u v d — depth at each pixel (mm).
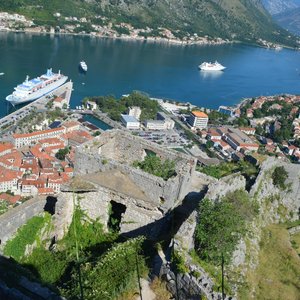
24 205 26422
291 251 33000
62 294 19203
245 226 30047
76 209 26875
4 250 24422
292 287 28109
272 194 40000
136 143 30641
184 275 20297
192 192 28656
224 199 28125
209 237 22969
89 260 23609
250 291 25406
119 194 25891
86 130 169375
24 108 180500
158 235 25578
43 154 136375
